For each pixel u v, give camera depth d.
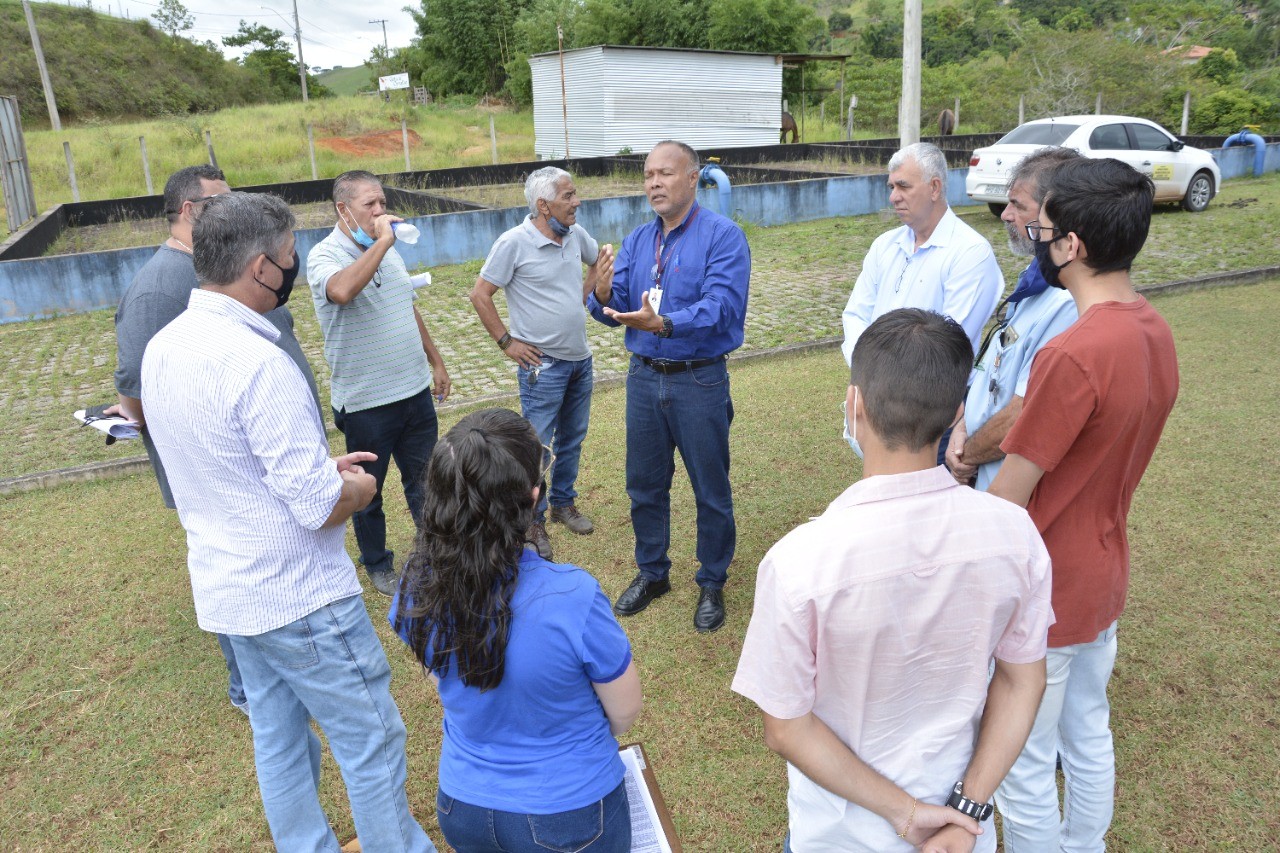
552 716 1.67
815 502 4.41
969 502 1.34
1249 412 5.11
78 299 9.26
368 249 3.33
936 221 3.06
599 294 3.31
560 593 1.64
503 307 8.73
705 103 24.66
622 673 1.71
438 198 14.09
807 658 1.33
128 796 2.70
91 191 18.44
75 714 3.06
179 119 28.31
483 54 47.09
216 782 2.76
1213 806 2.45
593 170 20.12
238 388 1.86
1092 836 2.11
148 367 1.94
